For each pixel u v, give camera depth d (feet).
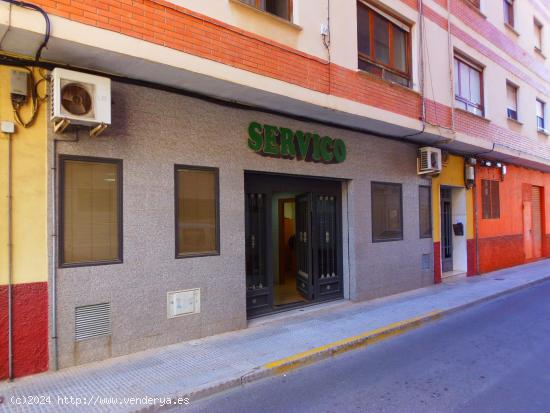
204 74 16.92
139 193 17.25
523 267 45.80
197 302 18.89
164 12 15.98
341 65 23.02
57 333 15.23
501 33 41.47
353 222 26.99
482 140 35.81
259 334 19.74
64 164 15.62
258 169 21.40
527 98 46.21
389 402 13.34
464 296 29.30
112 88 16.69
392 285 29.66
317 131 24.59
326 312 24.32
